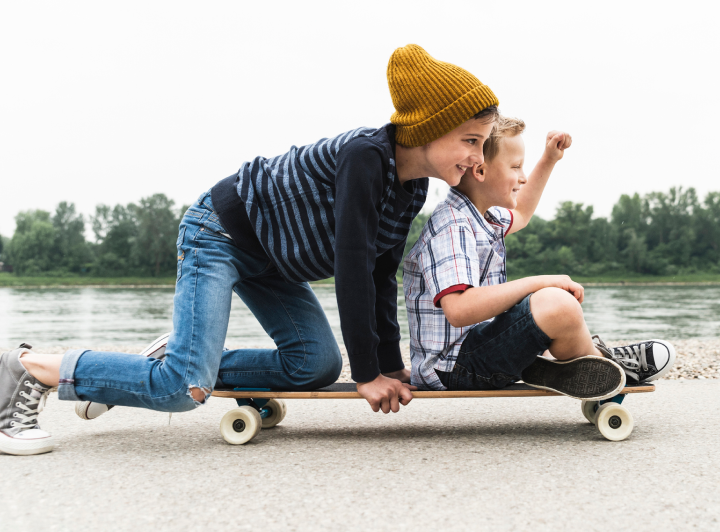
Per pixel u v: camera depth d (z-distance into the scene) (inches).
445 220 73.2
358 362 68.0
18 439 66.6
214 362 69.2
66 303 1272.1
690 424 79.8
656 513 47.2
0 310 952.9
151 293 2169.0
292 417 92.7
